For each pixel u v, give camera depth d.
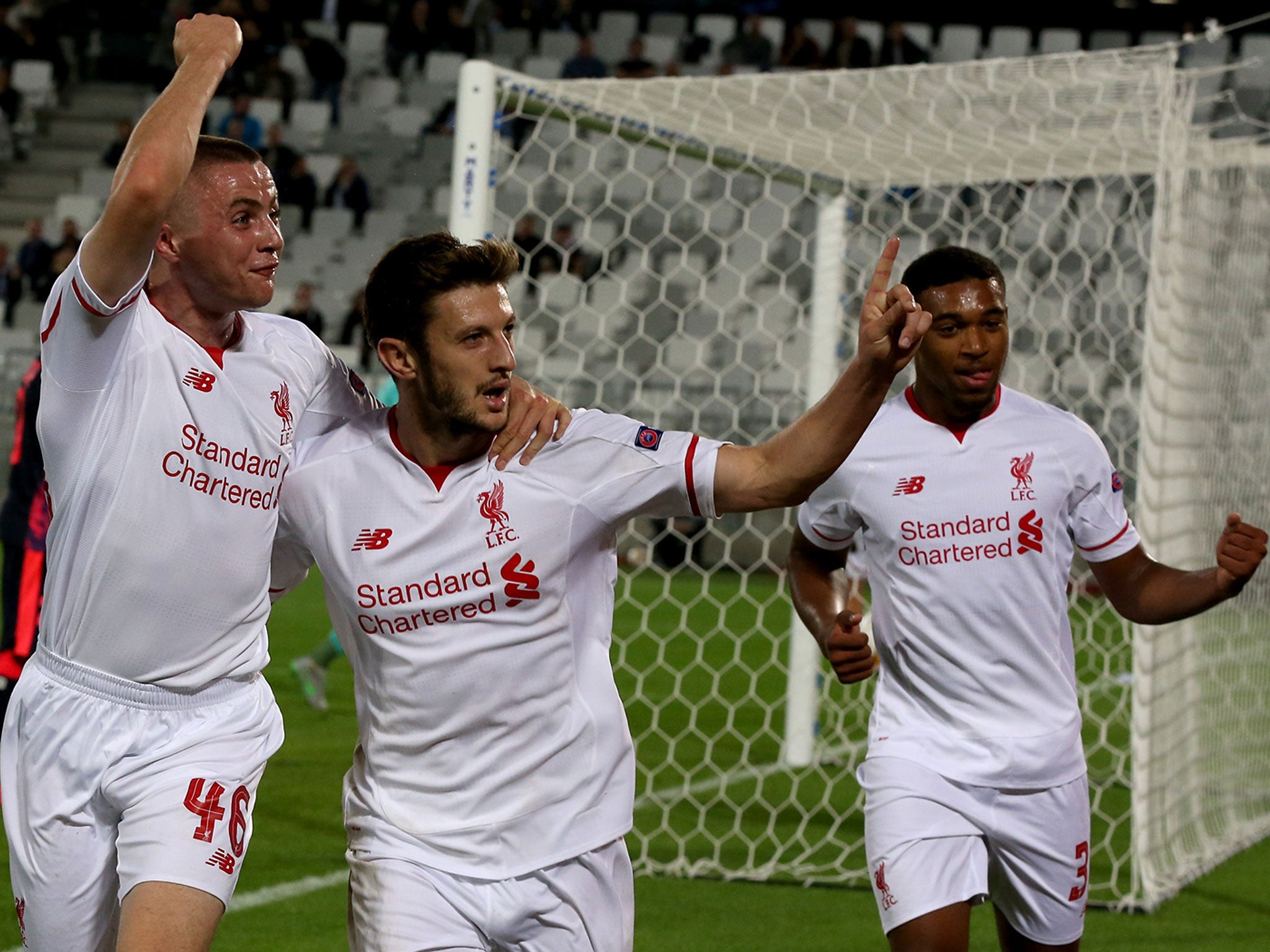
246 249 3.42
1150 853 6.43
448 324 3.14
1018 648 4.10
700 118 7.44
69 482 3.42
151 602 3.44
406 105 25.72
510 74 6.65
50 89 26.39
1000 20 26.28
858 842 7.48
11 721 3.60
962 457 4.16
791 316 19.83
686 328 19.97
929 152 7.95
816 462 3.11
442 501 3.29
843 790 8.71
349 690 11.69
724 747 9.95
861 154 8.12
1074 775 4.11
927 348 4.11
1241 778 8.55
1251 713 8.59
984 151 7.82
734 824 7.82
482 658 3.28
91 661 3.49
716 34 26.28
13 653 6.26
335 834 7.32
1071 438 4.18
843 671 3.87
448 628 3.29
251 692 3.67
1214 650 7.95
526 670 3.29
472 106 6.51
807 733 9.16
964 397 4.12
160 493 3.40
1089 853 4.19
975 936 6.02
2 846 6.76
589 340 20.05
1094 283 16.73
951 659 4.12
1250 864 7.32
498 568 3.26
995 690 4.09
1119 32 25.31
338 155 24.75
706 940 5.79
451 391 3.17
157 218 3.06
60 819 3.49
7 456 21.06
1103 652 11.18
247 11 25.88
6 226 24.55
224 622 3.51
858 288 11.28
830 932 5.92
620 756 3.38
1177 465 6.55
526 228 20.66
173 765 3.47
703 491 3.23
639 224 21.06
